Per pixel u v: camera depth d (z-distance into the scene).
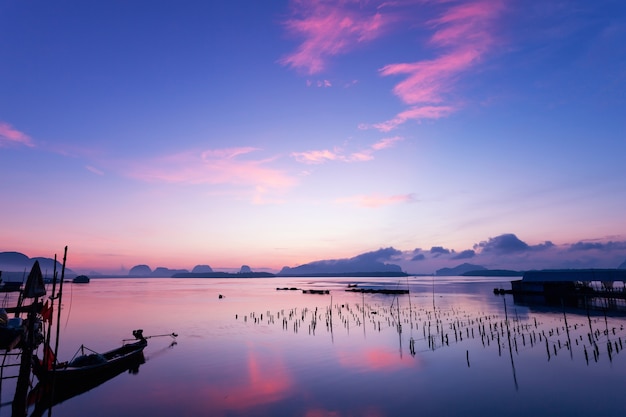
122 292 170.50
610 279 93.25
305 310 89.38
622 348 43.94
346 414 26.36
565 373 35.22
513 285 118.19
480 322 65.62
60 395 30.08
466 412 26.47
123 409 27.30
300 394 30.30
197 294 160.62
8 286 63.12
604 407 27.05
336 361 40.50
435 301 115.19
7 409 26.84
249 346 48.41
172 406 27.86
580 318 69.88
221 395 30.14
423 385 32.28
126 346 41.44
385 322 69.69
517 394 29.84
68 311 87.88
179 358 42.03
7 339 24.33
